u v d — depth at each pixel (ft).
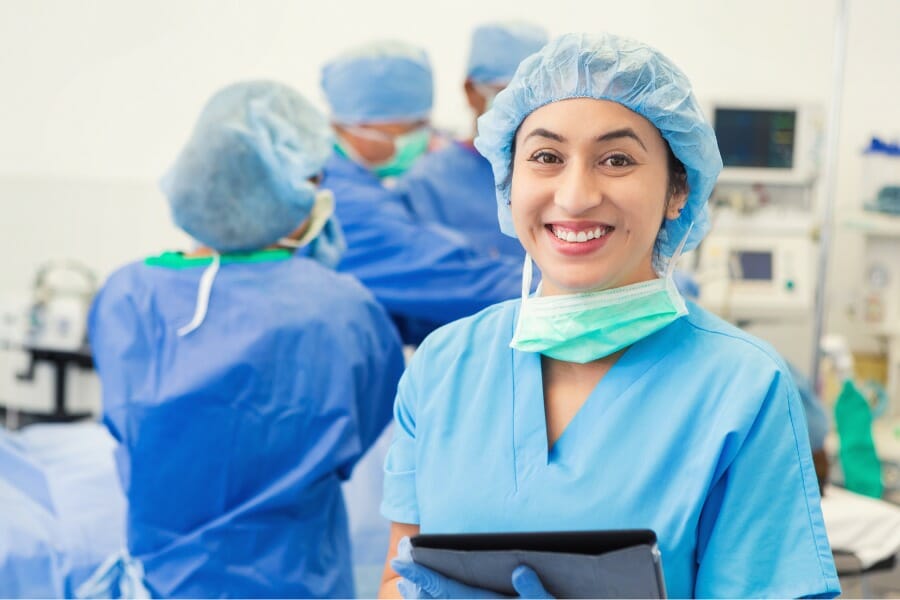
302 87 11.46
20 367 11.04
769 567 3.19
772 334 9.37
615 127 3.32
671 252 3.80
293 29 11.39
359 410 5.74
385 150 8.96
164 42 11.41
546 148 3.40
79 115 11.50
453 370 3.75
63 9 11.37
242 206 5.64
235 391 5.27
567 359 3.56
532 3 11.10
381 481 7.61
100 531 6.51
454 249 7.80
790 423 3.29
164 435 5.28
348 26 11.39
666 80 3.42
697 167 3.58
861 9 9.81
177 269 5.62
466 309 7.82
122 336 5.46
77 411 11.08
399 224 7.93
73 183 11.57
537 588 2.94
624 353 3.59
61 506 6.82
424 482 3.62
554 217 3.36
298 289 5.60
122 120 11.50
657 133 3.46
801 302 9.29
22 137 11.53
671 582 3.25
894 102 9.80
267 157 5.69
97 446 8.05
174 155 11.53
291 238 6.07
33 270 11.60
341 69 8.79
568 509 3.34
